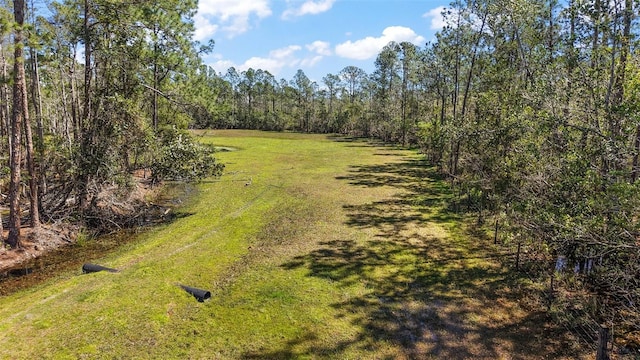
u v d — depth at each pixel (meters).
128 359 6.32
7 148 16.89
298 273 9.62
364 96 68.44
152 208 16.19
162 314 7.54
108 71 14.63
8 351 6.29
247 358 6.47
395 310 7.97
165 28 16.50
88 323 7.09
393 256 10.78
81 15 14.16
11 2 13.62
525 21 12.52
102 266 9.88
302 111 73.00
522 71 14.05
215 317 7.64
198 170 15.09
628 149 6.40
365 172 25.14
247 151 36.75
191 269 9.66
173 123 21.30
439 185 20.86
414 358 6.51
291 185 20.55
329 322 7.51
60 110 21.12
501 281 9.25
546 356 6.55
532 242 8.51
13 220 10.91
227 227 13.34
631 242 6.09
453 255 10.89
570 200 7.00
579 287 8.70
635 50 7.54
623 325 7.32
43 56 14.31
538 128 8.05
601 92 7.80
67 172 12.70
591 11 7.77
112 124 13.55
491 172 12.02
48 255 11.16
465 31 20.50
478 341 6.96
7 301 8.38
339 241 11.95
